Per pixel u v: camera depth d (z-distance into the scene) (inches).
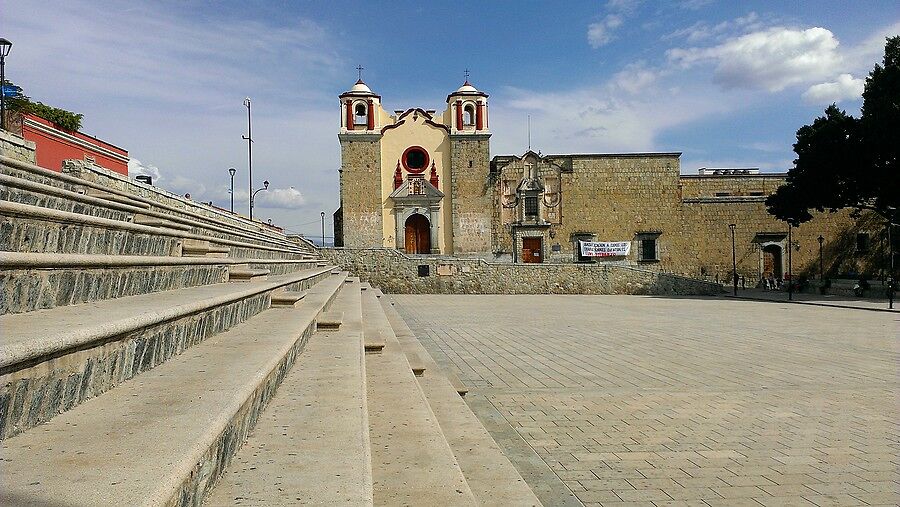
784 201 1550.2
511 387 421.7
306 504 107.4
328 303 463.5
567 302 1316.4
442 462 189.9
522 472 253.9
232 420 131.2
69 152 636.1
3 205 162.9
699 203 1924.2
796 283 1665.8
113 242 244.5
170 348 180.7
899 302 1258.6
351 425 159.8
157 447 101.4
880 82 1301.7
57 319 140.3
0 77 573.0
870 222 1920.5
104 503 78.1
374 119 1882.4
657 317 961.5
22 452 97.8
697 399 384.8
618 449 285.3
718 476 249.6
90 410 123.0
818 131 1418.6
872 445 290.2
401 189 1870.1
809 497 227.8
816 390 410.9
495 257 1893.5
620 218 1920.5
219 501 108.4
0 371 100.2
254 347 204.1
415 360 403.2
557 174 1911.9
